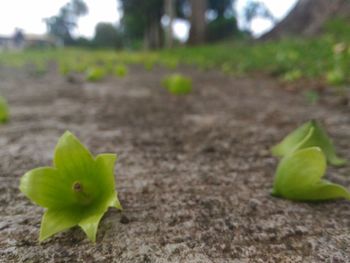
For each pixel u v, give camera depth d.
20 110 0.17
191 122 0.15
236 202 0.07
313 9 0.70
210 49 0.82
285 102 0.20
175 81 0.23
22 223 0.07
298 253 0.06
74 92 0.24
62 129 0.14
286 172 0.07
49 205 0.06
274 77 0.33
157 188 0.08
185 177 0.09
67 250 0.06
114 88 0.27
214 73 0.41
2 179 0.09
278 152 0.10
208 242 0.06
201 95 0.23
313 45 0.43
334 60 0.30
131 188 0.08
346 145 0.11
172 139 0.12
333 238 0.06
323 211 0.07
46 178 0.06
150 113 0.17
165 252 0.06
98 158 0.06
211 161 0.10
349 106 0.18
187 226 0.07
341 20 0.56
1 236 0.06
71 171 0.06
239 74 0.38
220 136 0.13
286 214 0.07
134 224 0.07
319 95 0.21
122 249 0.06
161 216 0.07
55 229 0.05
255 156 0.11
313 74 0.29
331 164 0.09
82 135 0.13
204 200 0.08
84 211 0.06
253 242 0.06
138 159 0.10
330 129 0.13
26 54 0.96
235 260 0.06
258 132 0.13
